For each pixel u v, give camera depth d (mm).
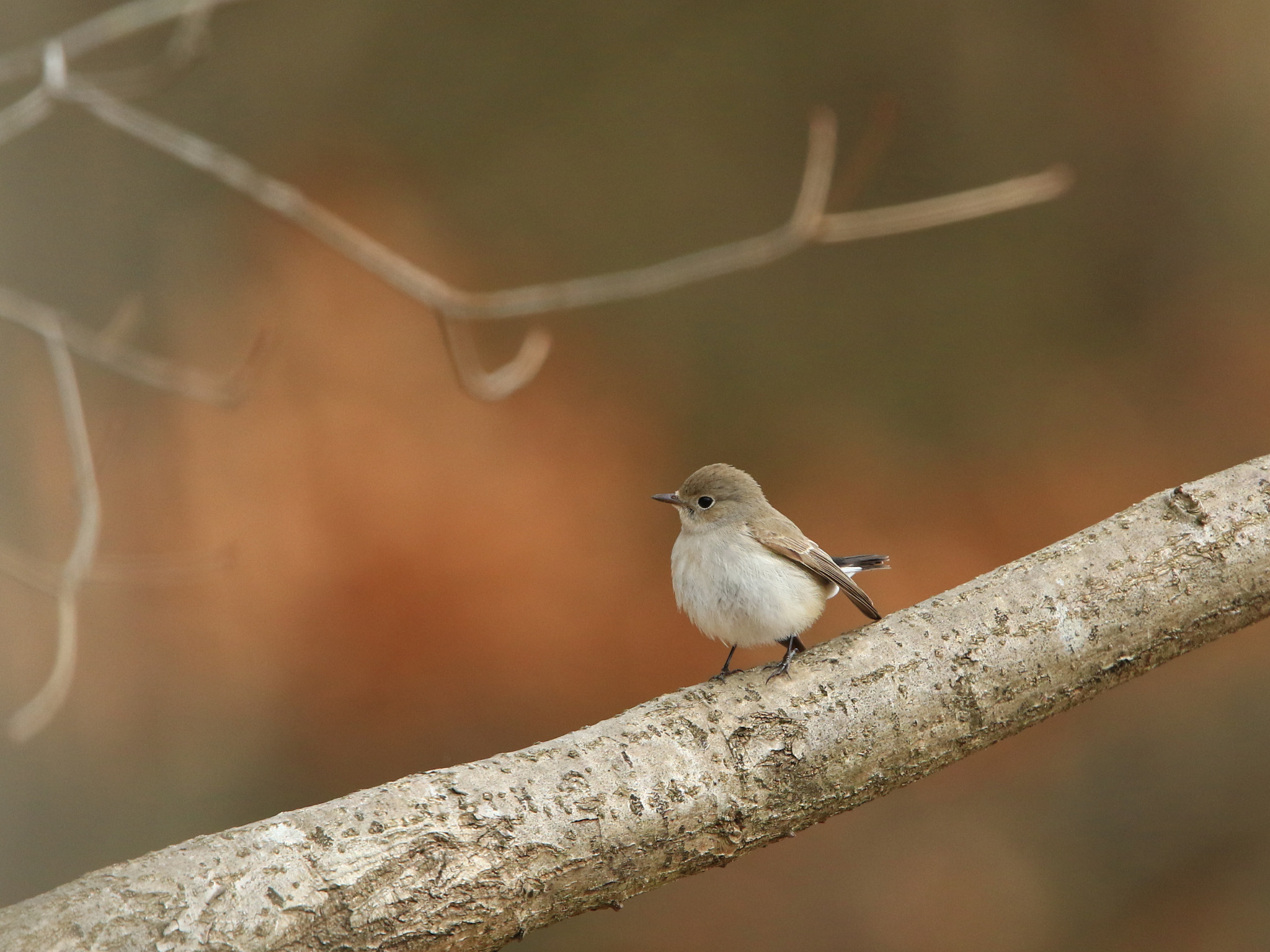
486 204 18984
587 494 16422
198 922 3658
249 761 12977
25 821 11539
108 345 7270
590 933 11148
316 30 18297
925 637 4750
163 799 12398
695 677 14383
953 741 4703
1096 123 18453
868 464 16984
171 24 15477
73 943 3535
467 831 4020
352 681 14000
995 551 15680
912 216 7266
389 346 17297
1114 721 13078
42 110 6559
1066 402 17266
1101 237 18328
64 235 14891
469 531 15680
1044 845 11859
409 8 18781
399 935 3861
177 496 14938
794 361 18188
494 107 19234
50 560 12102
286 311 17094
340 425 16344
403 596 14844
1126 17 18266
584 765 4285
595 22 19312
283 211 6668
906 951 11023
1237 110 17969
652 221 18953
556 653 14586
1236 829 11625
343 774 12984
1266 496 4941
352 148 18781
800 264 18781
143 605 14180
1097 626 4785
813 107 18844
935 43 18891
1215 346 17297
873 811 12492
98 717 12867
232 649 14000
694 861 4387
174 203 16469
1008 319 18156
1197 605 4836
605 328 18406
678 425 17531
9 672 11453
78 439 6027
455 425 16859
